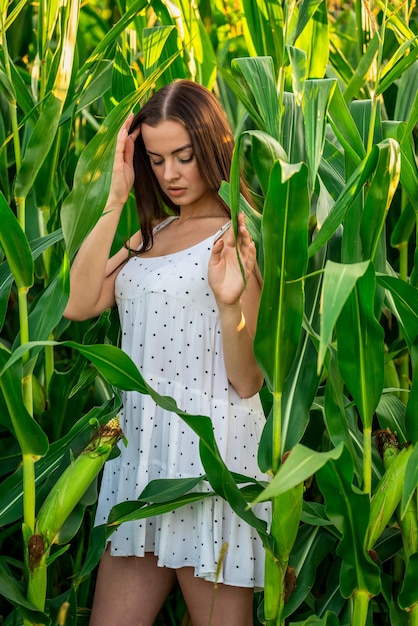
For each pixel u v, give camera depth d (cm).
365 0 202
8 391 179
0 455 237
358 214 189
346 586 189
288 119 218
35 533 186
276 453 181
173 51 268
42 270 266
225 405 203
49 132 195
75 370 241
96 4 360
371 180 179
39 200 259
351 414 216
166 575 209
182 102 204
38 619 185
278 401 181
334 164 237
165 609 275
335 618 192
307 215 167
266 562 187
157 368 204
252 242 191
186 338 203
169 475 198
